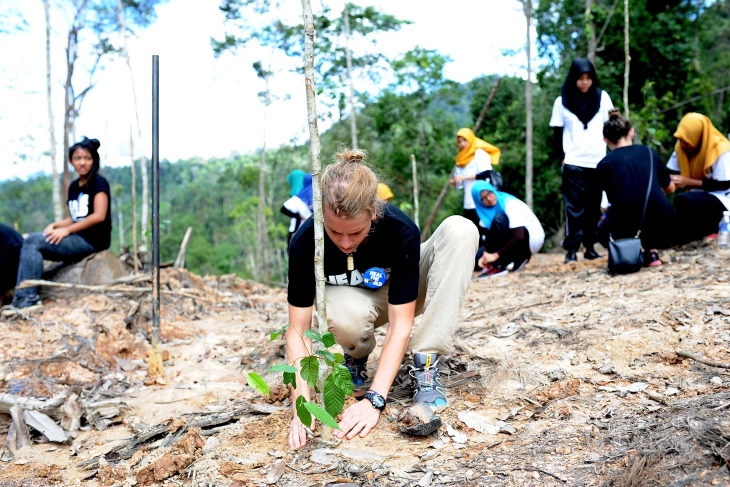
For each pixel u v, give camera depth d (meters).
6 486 2.34
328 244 2.44
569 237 6.01
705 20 18.22
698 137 5.31
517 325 3.65
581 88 5.66
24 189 28.16
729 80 17.34
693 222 5.18
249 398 3.12
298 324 2.53
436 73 19.06
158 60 3.43
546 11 16.52
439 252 2.63
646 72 15.73
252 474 2.21
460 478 2.00
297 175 8.15
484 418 2.46
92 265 5.46
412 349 2.64
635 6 15.40
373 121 21.08
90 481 2.34
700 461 1.80
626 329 3.25
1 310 4.81
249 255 36.78
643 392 2.47
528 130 12.31
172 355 4.21
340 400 2.13
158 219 3.64
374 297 2.73
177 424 2.70
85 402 3.08
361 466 2.16
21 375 3.56
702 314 3.28
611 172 4.96
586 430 2.20
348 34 15.31
